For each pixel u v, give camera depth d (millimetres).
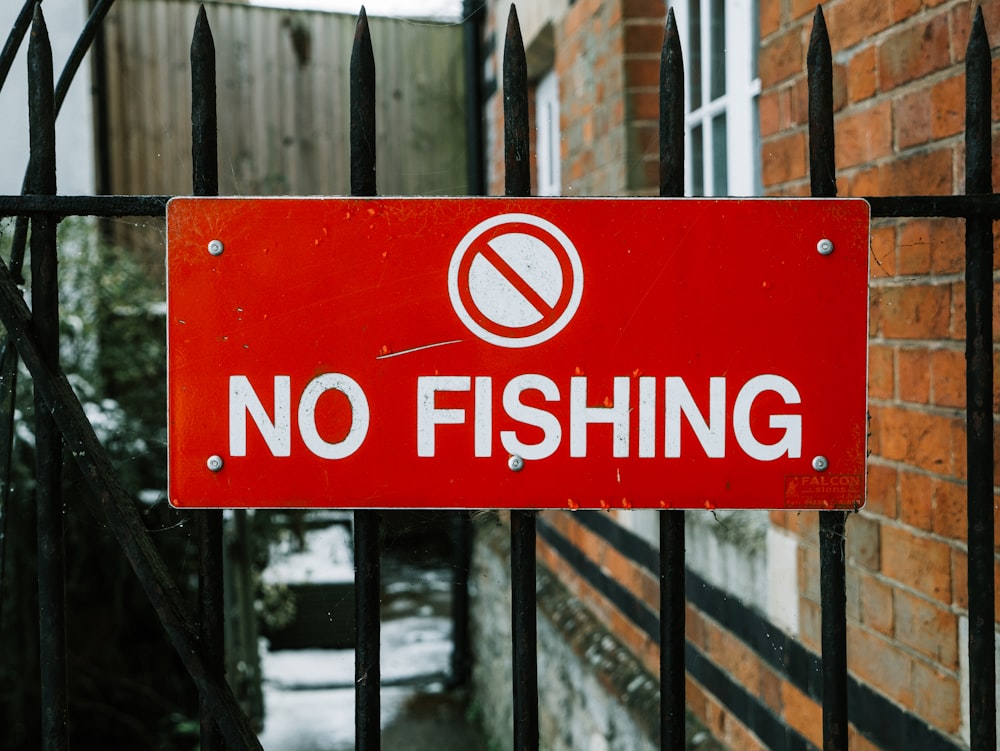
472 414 1248
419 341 1241
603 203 1235
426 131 6535
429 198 1234
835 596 1278
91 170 5938
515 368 1245
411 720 4562
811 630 1931
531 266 1238
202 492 1249
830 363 1244
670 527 1275
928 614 1584
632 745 2717
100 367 4500
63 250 4305
